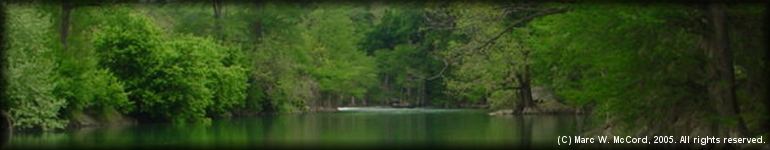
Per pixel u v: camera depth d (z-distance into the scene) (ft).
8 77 82.74
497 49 131.44
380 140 97.66
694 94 57.00
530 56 118.21
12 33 84.23
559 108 156.25
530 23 74.49
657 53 54.39
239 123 140.87
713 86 54.29
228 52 164.14
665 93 56.34
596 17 53.72
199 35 179.01
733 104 53.88
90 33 126.21
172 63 132.87
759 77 54.65
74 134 102.68
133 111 131.44
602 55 56.54
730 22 54.24
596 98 59.47
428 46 233.35
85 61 116.47
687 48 55.62
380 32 260.21
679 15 53.06
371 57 257.34
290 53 197.26
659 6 50.44
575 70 72.90
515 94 161.68
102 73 119.85
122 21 130.31
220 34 179.42
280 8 182.70
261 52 181.27
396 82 263.08
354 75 247.09
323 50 233.96
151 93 129.70
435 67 239.30
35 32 88.12
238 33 181.27
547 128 112.88
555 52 75.51
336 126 130.62
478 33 85.71
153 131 112.68
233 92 156.04
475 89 164.66
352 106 274.57
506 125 123.85
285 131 116.98
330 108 237.86
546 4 59.93
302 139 100.22
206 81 140.15
